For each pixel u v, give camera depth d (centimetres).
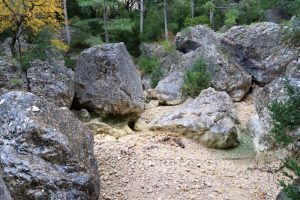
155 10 3016
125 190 701
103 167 780
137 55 2759
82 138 605
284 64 1406
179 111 1117
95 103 1145
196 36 2002
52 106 600
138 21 2953
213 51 1431
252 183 775
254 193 730
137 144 952
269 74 1430
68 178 523
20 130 537
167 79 1460
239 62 1507
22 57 1195
